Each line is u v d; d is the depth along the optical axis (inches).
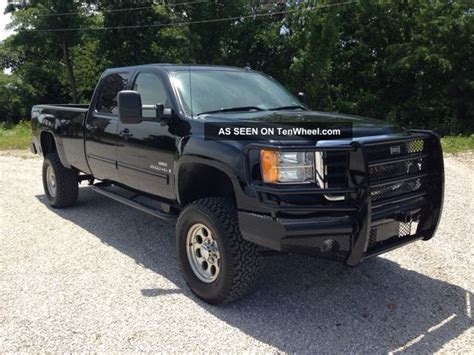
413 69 1029.8
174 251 197.3
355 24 1154.7
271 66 1284.4
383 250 138.7
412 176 145.6
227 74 197.9
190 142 155.6
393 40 1127.0
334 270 175.8
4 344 126.8
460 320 139.6
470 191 301.3
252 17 1268.5
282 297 154.4
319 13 1111.6
